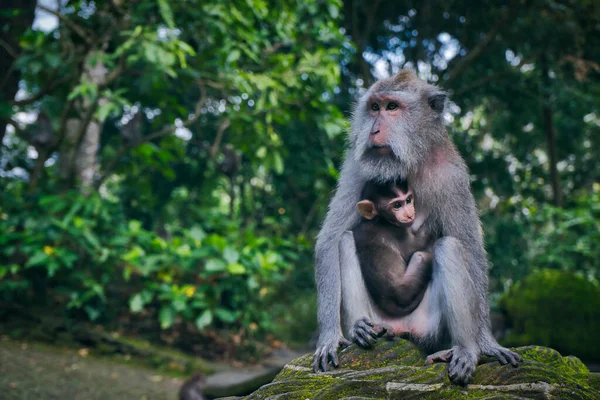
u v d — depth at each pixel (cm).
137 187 1102
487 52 1395
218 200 1512
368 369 302
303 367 321
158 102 877
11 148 1060
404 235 375
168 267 891
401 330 361
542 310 824
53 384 688
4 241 828
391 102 389
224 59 779
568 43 1252
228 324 1068
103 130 1387
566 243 1271
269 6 831
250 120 798
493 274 1405
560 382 267
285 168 1150
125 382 759
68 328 881
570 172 1677
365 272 364
